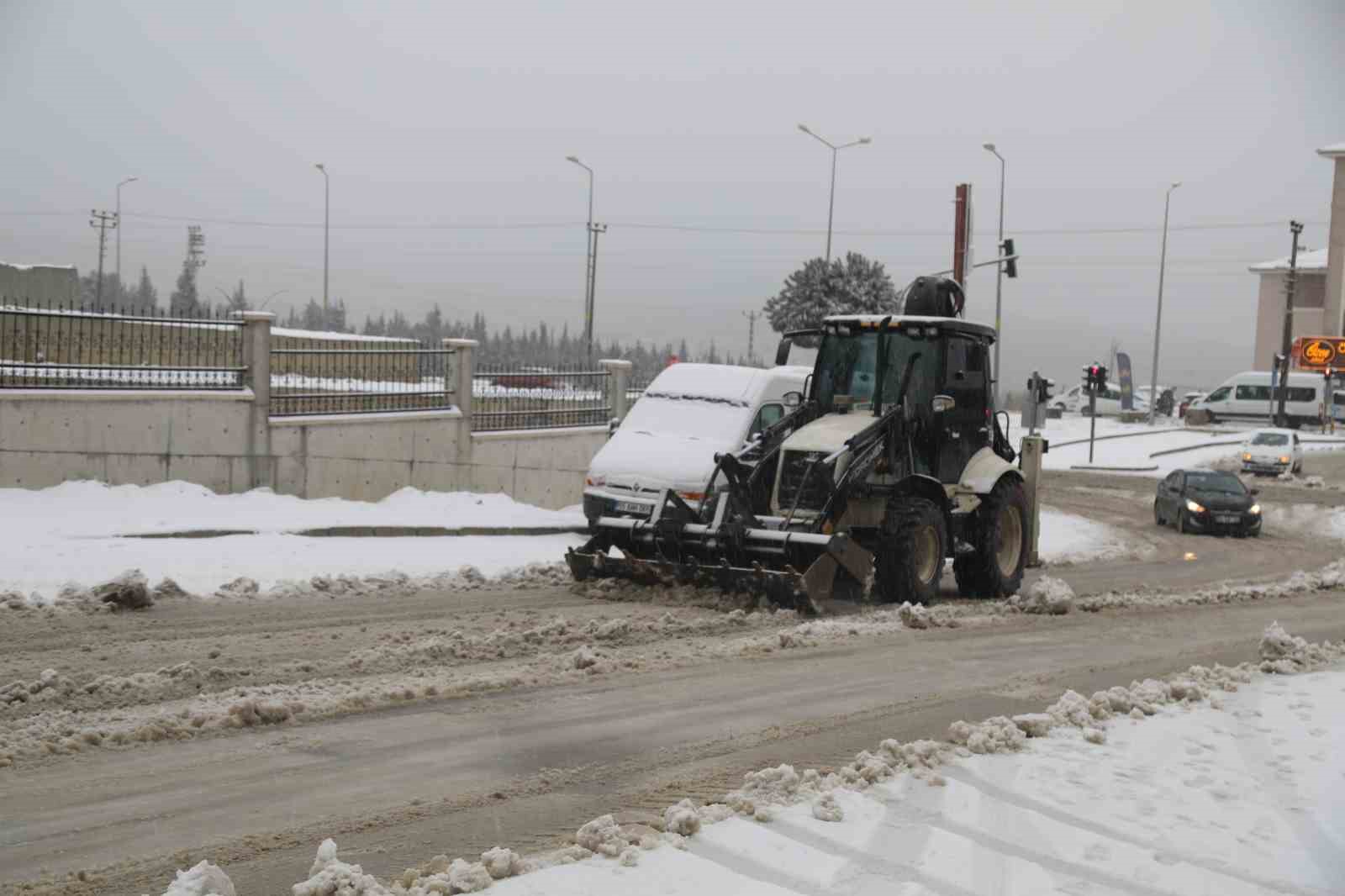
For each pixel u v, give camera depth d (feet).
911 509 43.50
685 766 23.43
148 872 17.25
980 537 48.62
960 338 48.21
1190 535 90.12
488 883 16.84
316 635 34.27
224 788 20.97
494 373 72.54
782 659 34.06
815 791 21.61
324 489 61.87
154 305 61.31
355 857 18.07
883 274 196.44
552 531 61.00
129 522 49.16
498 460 71.15
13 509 48.78
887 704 29.25
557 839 19.15
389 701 27.22
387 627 35.99
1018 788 22.61
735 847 18.67
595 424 78.54
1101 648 38.60
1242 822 21.62
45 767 21.68
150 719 24.30
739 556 42.57
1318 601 53.21
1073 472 145.59
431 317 307.99
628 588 43.91
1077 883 18.31
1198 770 24.58
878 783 22.30
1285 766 25.09
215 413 57.47
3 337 51.83
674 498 44.78
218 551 46.88
